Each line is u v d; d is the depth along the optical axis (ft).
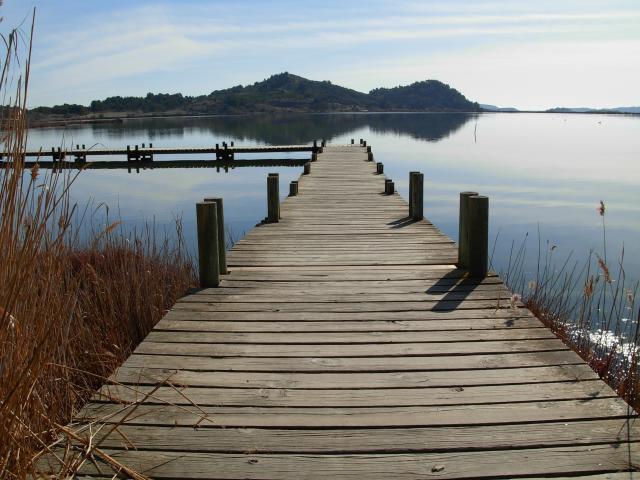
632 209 40.34
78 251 17.99
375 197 27.68
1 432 5.66
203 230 13.48
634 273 25.14
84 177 65.41
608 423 7.52
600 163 73.82
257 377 8.99
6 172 6.07
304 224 21.42
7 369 5.84
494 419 7.64
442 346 10.10
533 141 124.98
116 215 40.01
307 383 8.77
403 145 108.06
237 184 59.16
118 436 7.28
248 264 15.75
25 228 6.32
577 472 6.51
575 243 31.14
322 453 6.95
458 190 50.42
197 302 12.57
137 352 9.95
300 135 133.49
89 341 11.85
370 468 6.64
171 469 6.64
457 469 6.61
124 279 14.43
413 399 8.23
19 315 6.20
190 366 9.39
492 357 9.63
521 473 6.51
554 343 10.18
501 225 35.86
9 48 6.02
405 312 11.83
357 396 8.34
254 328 11.03
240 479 6.46
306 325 11.18
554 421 7.59
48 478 5.95
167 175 68.03
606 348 13.44
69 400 9.18
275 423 7.60
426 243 18.04
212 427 7.52
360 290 13.30
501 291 13.11
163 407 8.04
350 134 141.49
